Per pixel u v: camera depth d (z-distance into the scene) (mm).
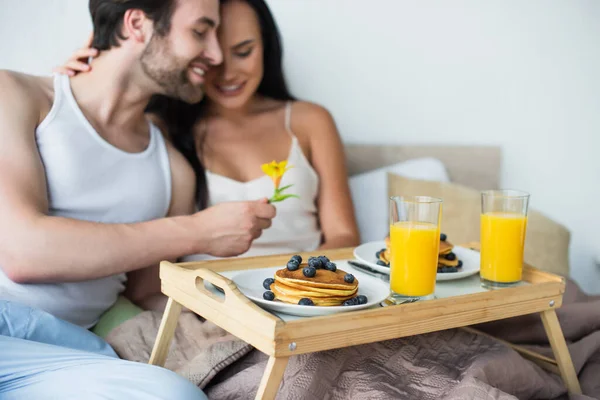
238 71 1982
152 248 1476
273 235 1950
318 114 2113
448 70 2498
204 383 1268
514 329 1595
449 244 1372
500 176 2582
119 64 1618
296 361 1207
